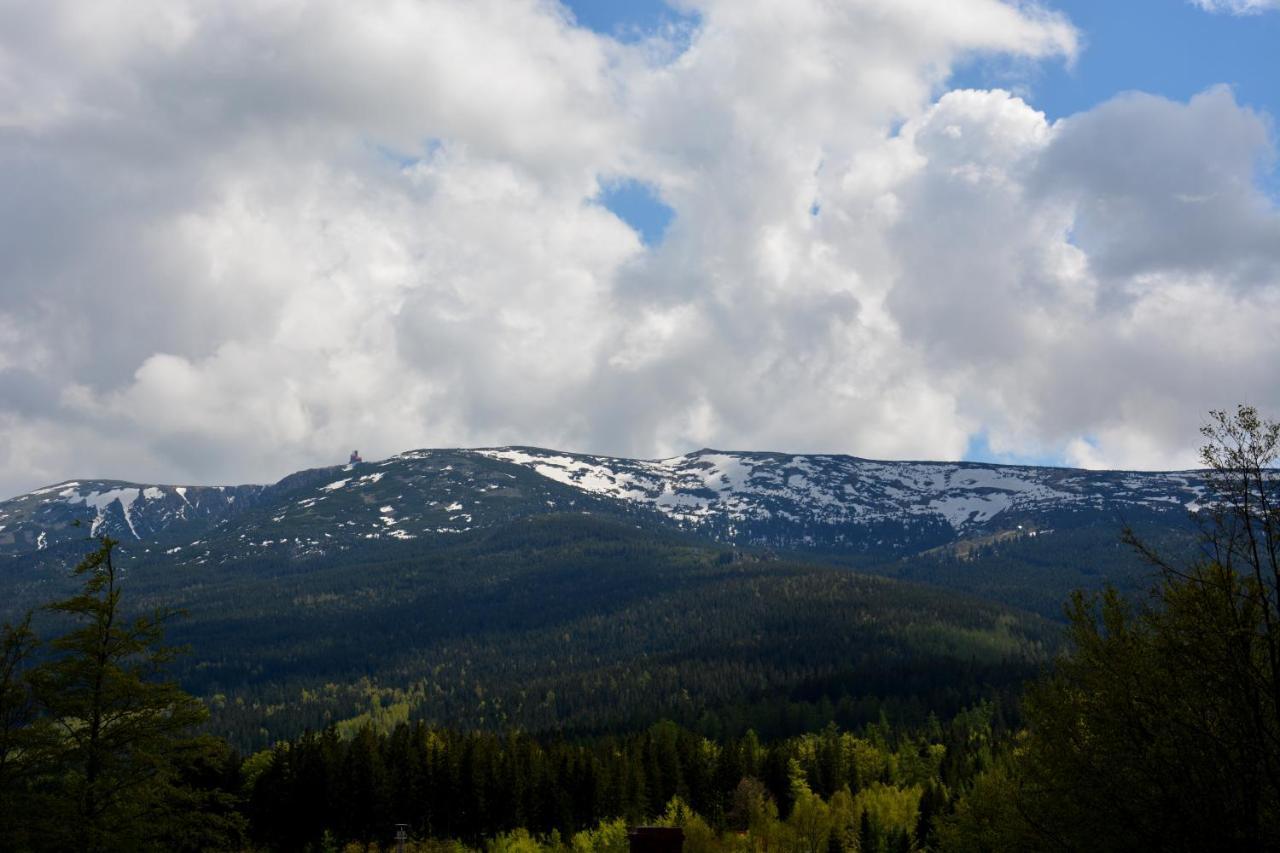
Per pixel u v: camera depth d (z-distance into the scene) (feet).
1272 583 111.14
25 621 168.55
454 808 484.74
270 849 448.24
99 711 170.19
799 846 459.73
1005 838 131.44
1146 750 118.62
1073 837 122.31
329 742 485.97
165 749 175.94
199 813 180.55
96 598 178.09
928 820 425.28
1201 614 115.14
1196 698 116.06
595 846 443.73
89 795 166.30
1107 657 125.80
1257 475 112.57
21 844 153.38
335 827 457.27
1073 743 126.72
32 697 164.76
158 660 180.24
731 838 481.05
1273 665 109.70
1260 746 110.73
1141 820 116.98
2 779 158.10
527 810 488.85
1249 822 110.11
